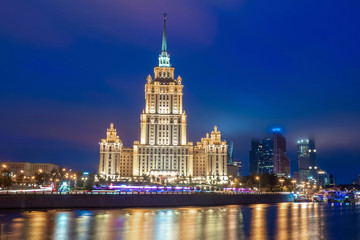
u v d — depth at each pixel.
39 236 76.12
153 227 90.94
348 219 113.56
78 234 79.19
